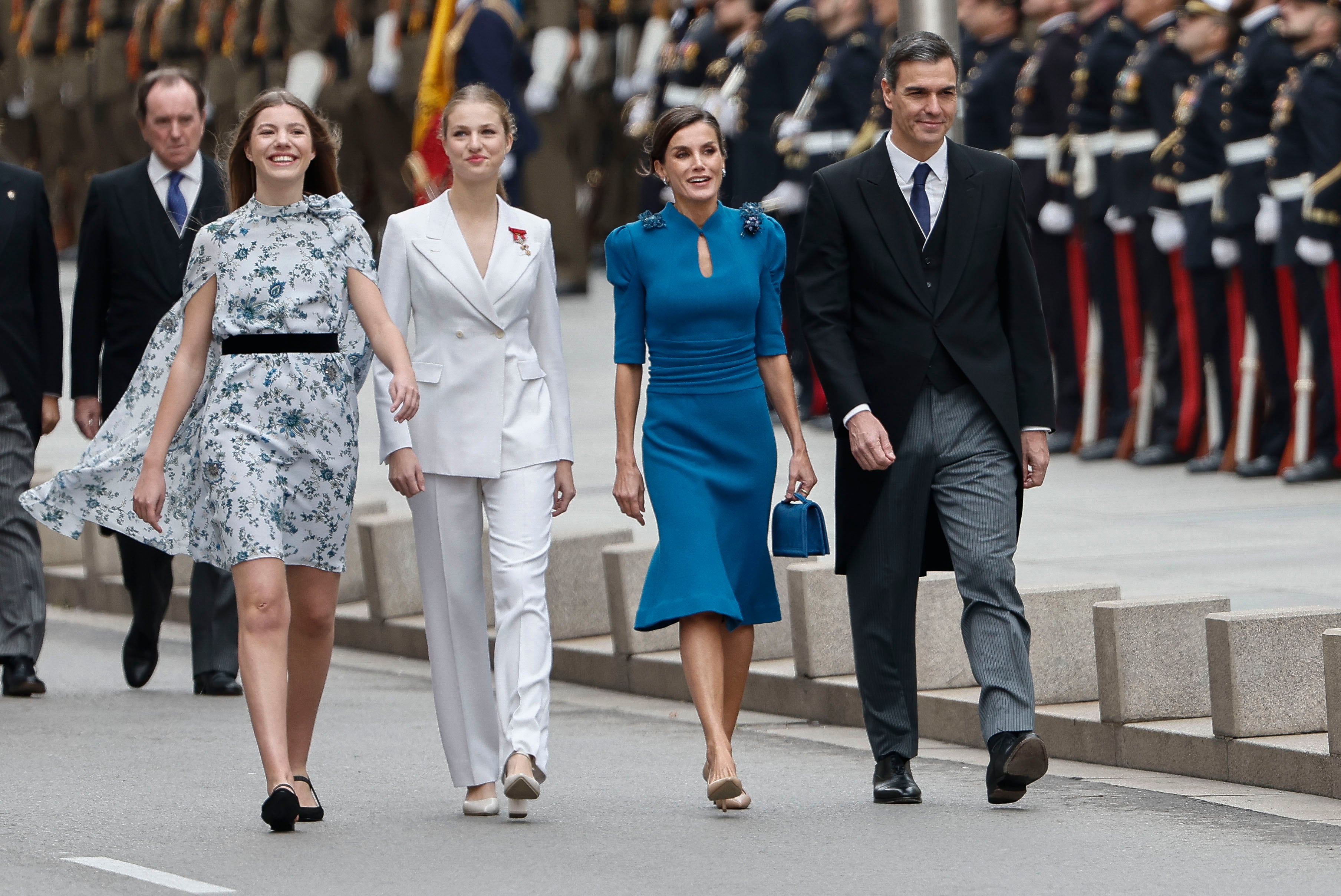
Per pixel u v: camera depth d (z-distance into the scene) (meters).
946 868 23.14
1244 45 49.28
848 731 32.25
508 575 25.59
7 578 35.19
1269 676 27.33
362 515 43.59
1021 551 41.81
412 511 26.16
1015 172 26.12
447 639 26.19
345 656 40.75
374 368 25.89
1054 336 54.91
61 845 24.55
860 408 25.61
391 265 26.00
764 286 26.50
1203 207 50.00
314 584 25.70
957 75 25.89
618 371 26.42
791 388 26.70
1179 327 51.91
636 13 78.56
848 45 57.06
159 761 29.77
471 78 67.38
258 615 24.64
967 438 25.78
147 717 33.38
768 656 35.31
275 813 24.56
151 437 25.91
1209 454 51.78
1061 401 55.09
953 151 26.03
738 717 27.62
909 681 26.58
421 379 25.92
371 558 40.91
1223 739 27.52
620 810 26.56
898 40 25.98
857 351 26.11
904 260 25.78
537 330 26.41
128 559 35.81
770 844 24.44
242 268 25.12
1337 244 47.31
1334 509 45.59
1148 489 49.47
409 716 33.97
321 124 25.62
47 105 104.12
